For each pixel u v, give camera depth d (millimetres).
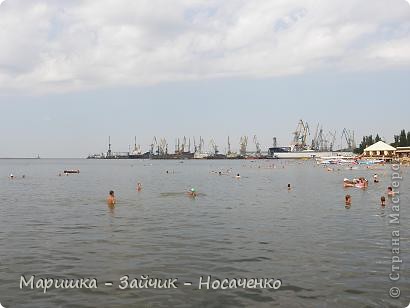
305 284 16016
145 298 14719
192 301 14438
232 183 77125
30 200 46719
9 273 17594
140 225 28938
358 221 30391
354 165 164875
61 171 146875
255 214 34375
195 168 170250
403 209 37094
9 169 170500
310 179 87375
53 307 14047
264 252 20812
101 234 25734
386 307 13844
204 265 18547
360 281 16312
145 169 163625
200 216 33281
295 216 33156
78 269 18062
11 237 24969
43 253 20906
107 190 61531
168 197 49625
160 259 19562
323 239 23859
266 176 101750
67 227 28281
